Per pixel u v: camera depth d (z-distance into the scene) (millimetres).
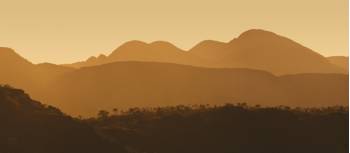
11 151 186250
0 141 190750
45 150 194750
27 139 199125
